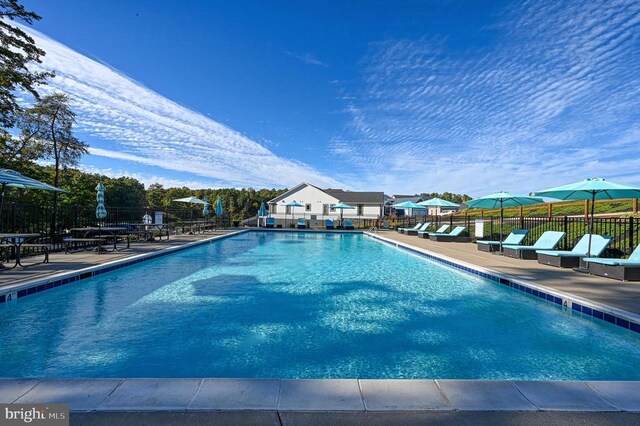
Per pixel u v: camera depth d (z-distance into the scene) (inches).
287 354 157.2
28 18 564.7
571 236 511.2
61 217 494.3
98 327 189.8
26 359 149.0
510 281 279.4
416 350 162.9
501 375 137.9
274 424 81.3
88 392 95.1
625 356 156.6
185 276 336.8
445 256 433.4
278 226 1244.5
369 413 86.6
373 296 264.4
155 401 90.7
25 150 766.5
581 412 88.0
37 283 244.7
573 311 212.7
